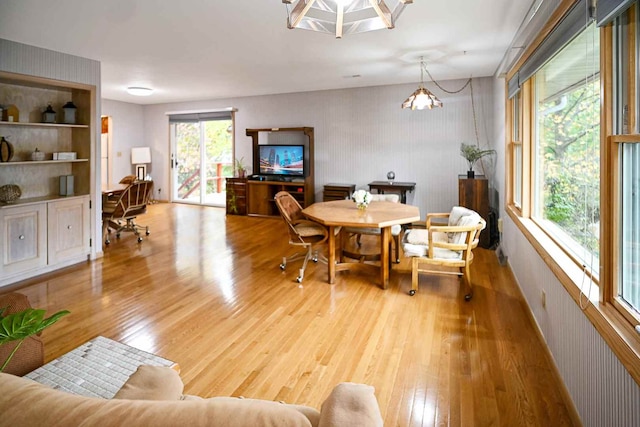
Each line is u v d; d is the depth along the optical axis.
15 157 4.08
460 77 5.95
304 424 0.71
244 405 0.75
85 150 4.53
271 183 7.21
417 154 6.50
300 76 5.75
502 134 4.85
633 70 1.43
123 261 4.50
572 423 1.83
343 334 2.73
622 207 1.53
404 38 3.83
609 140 1.56
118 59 4.57
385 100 6.65
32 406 0.75
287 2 1.76
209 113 8.30
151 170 9.11
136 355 1.95
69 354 1.95
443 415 1.88
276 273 4.09
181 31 3.56
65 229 4.25
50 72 4.06
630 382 1.28
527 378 2.19
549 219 3.07
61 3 2.90
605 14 1.46
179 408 0.73
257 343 2.60
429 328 2.82
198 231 6.20
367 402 0.86
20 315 1.29
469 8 3.04
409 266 4.38
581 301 1.73
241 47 4.12
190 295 3.46
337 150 7.10
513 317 3.00
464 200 5.18
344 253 4.28
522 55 3.14
